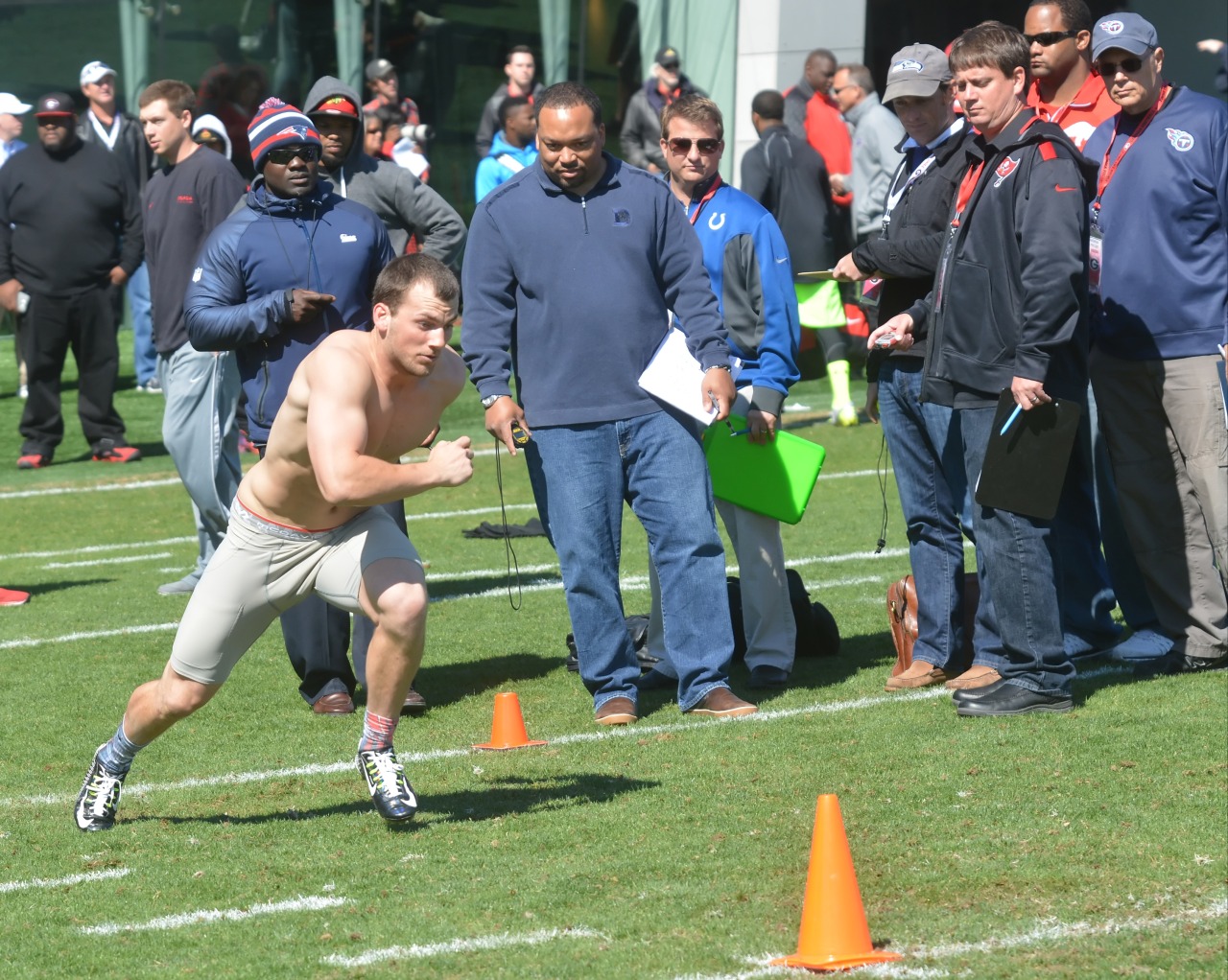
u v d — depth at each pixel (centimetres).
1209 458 2022
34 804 1712
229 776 1797
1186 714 1872
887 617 2431
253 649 2459
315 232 2056
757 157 4359
